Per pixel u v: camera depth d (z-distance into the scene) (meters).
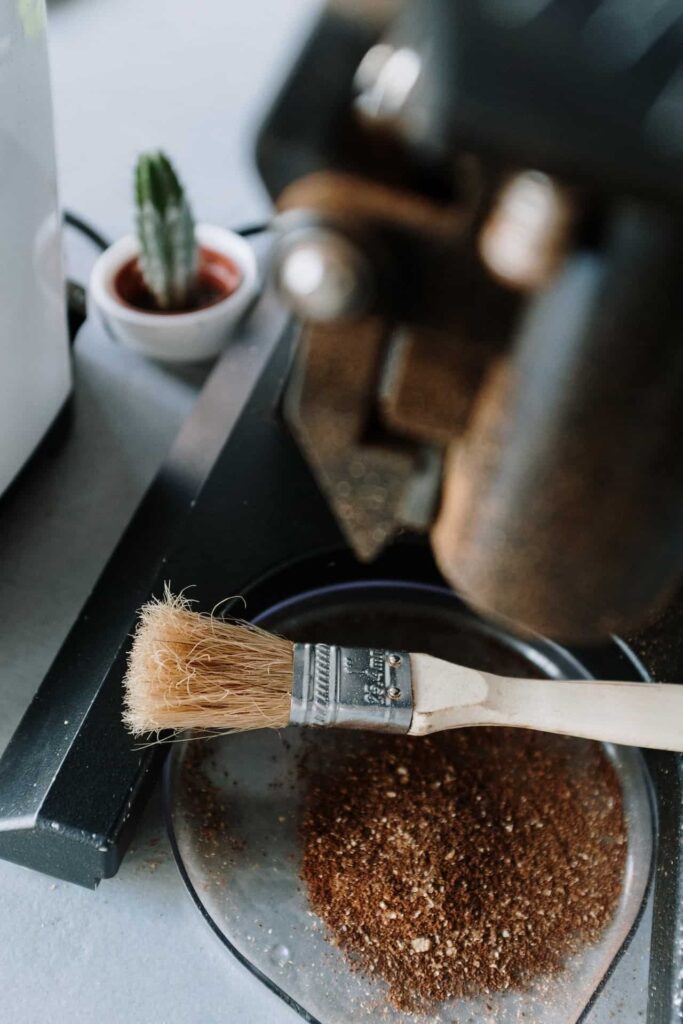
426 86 0.16
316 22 0.18
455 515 0.23
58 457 0.48
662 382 0.19
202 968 0.36
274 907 0.37
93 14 0.74
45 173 0.39
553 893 0.38
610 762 0.41
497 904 0.37
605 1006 0.36
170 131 0.65
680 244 0.17
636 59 0.15
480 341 0.20
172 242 0.48
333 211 0.18
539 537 0.22
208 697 0.36
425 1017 0.35
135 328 0.50
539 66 0.15
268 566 0.42
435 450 0.23
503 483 0.22
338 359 0.21
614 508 0.21
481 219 0.18
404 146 0.17
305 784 0.40
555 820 0.40
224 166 0.63
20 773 0.36
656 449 0.20
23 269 0.40
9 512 0.46
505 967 0.36
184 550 0.42
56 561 0.45
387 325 0.20
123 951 0.36
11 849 0.36
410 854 0.38
